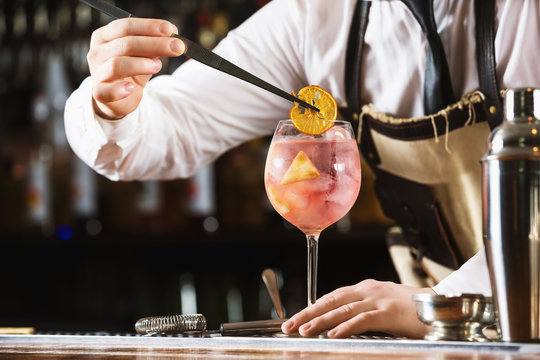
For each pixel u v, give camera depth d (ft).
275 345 3.34
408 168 5.51
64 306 12.56
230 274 12.15
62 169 11.76
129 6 11.29
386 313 3.72
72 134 5.29
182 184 11.44
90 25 11.35
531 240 3.00
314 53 5.75
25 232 11.80
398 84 5.49
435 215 5.56
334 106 4.02
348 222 10.50
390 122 5.44
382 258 11.43
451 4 5.29
